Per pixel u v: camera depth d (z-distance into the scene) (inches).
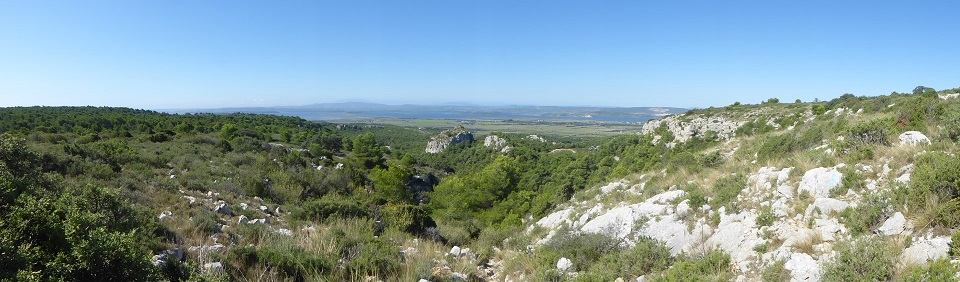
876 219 239.6
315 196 867.4
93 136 1411.2
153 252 270.5
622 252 319.3
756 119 1736.0
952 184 217.0
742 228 291.9
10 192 255.4
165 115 3235.7
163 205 466.3
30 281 163.0
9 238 185.6
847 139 382.3
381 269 311.9
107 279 191.2
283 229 433.7
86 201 287.9
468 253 410.3
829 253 223.8
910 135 362.0
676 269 262.1
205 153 1200.8
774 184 350.0
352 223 488.1
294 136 2881.4
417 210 574.6
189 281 216.2
